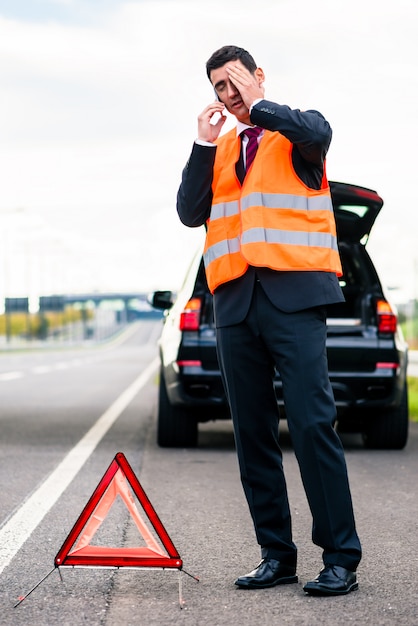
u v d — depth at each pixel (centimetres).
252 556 539
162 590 464
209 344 955
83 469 875
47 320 18788
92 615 420
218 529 616
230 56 452
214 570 506
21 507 691
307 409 451
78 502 712
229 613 421
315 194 461
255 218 455
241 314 463
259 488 473
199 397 959
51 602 442
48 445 1055
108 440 1104
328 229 462
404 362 980
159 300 1134
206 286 970
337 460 454
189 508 690
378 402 962
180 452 1002
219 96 460
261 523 473
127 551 447
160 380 1030
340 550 454
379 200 848
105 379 2686
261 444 473
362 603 436
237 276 462
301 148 446
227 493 754
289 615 417
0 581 481
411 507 695
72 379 2678
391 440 1009
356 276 980
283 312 454
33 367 3962
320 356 457
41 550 553
